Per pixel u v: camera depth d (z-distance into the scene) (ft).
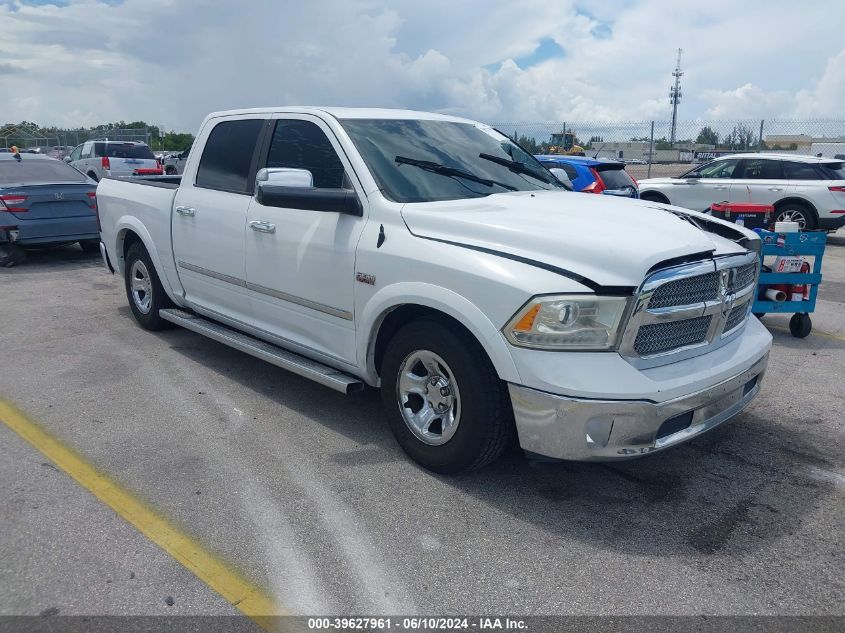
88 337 21.34
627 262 10.74
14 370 18.28
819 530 11.37
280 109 16.19
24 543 10.59
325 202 13.26
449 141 15.93
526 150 17.94
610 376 10.55
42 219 32.35
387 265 12.69
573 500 12.19
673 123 68.23
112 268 22.91
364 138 14.47
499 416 11.71
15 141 134.10
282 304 15.44
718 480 13.01
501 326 10.99
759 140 69.77
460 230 12.14
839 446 14.51
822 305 27.68
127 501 11.84
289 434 14.60
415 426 12.98
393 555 10.49
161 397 16.51
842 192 44.27
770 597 9.68
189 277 18.53
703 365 11.71
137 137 120.98
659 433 11.02
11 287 28.50
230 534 10.94
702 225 14.48
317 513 11.59
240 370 18.48
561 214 12.73
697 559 10.53
